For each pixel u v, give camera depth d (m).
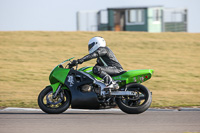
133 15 96.56
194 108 28.52
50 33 76.88
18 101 32.47
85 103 24.75
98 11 95.31
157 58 58.97
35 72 48.56
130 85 25.47
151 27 95.56
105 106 25.31
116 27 96.00
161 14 96.31
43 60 55.94
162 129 20.44
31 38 71.88
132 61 56.31
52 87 24.52
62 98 24.91
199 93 38.91
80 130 19.97
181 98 35.44
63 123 22.03
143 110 24.83
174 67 53.47
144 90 25.16
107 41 69.75
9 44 66.50
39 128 20.41
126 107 24.88
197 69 52.66
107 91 24.78
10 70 49.34
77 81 24.98
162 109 28.11
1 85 41.22
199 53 63.56
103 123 22.14
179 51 64.50
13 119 23.19
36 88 40.19
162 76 47.69
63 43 68.00
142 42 70.06
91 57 25.30
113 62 25.98
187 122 22.66
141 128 20.69
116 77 25.48
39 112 26.28
